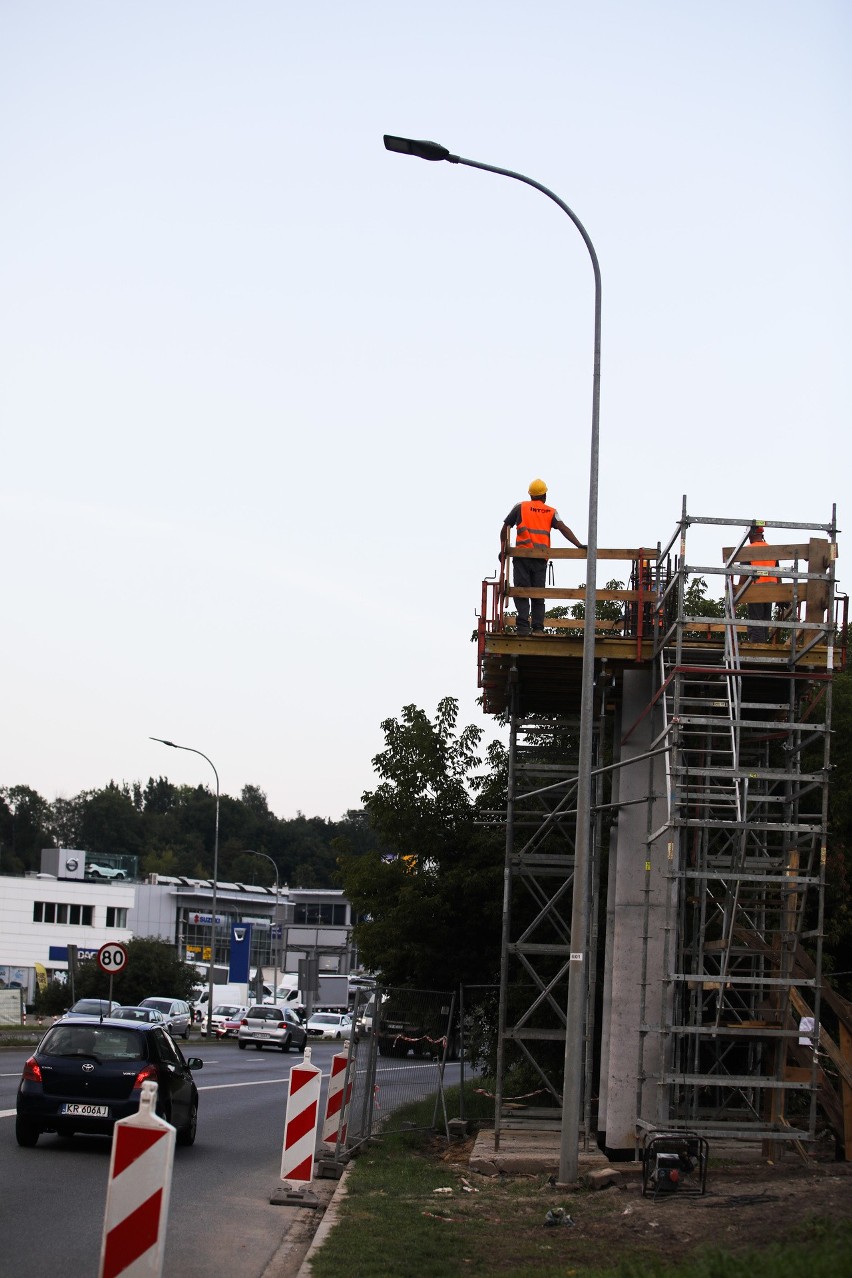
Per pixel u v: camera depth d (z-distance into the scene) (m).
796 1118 19.92
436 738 26.81
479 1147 18.08
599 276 17.02
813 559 17.53
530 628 19.31
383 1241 11.33
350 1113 18.36
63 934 91.12
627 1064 17.81
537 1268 10.21
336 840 28.53
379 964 25.73
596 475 16.66
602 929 24.86
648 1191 13.94
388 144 16.72
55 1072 16.52
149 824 182.50
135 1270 7.61
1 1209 12.38
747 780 17.02
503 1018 19.02
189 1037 59.03
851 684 23.78
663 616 18.48
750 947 17.42
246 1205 13.91
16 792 173.50
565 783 19.92
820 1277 8.59
